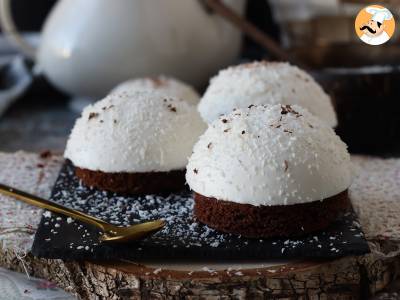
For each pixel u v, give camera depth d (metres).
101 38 0.61
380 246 0.34
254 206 0.32
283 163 0.32
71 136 0.41
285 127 0.33
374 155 0.54
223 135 0.34
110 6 0.60
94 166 0.39
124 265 0.31
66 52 0.62
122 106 0.39
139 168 0.38
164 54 0.62
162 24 0.61
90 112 0.40
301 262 0.31
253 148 0.32
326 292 0.31
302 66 0.54
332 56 0.60
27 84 0.69
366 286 0.32
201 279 0.30
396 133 0.54
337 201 0.34
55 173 0.45
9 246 0.34
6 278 0.34
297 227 0.32
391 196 0.40
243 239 0.33
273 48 0.56
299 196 0.32
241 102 0.43
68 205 0.38
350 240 0.32
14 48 0.78
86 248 0.31
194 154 0.34
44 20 0.85
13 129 0.64
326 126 0.35
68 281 0.33
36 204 0.36
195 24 0.62
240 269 0.31
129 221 0.35
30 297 0.33
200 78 0.65
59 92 0.75
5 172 0.45
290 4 0.69
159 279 0.30
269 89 0.43
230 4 0.61
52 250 0.31
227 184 0.32
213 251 0.31
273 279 0.30
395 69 0.53
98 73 0.62
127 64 0.62
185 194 0.39
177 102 0.40
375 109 0.52
